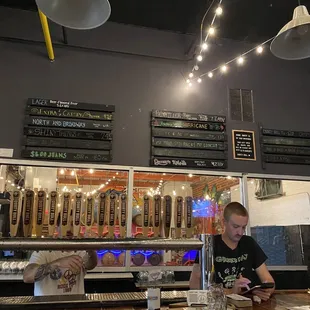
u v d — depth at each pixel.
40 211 2.80
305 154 3.83
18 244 1.19
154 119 3.51
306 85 4.14
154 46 3.76
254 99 3.90
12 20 3.45
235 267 2.26
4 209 2.92
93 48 3.57
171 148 3.49
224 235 2.37
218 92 3.82
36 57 3.41
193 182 3.51
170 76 3.72
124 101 3.52
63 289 2.12
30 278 2.05
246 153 3.69
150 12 3.53
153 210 3.07
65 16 1.89
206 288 1.45
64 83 3.41
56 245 1.22
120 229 3.08
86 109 3.37
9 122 3.20
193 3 3.37
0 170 3.14
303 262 3.61
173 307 1.42
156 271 2.57
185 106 3.67
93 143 3.31
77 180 3.30
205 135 3.61
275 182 3.83
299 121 3.98
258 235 3.61
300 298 1.73
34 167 3.21
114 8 3.46
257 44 4.06
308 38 2.31
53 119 3.28
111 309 1.41
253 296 1.67
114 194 3.12
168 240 1.40
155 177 3.44
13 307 1.38
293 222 3.76
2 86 3.27
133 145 3.42
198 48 3.82
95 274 3.05
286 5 3.34
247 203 3.58
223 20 3.61
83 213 2.97
